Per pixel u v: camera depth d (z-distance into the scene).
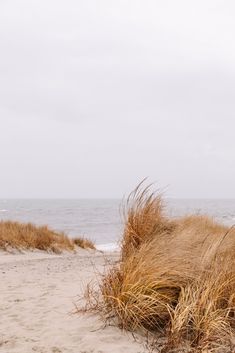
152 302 4.28
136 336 4.12
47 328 4.38
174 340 3.85
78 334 4.16
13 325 4.53
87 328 4.31
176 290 4.59
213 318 4.05
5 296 6.07
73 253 16.92
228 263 4.93
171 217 8.38
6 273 8.91
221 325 4.10
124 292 4.42
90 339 4.02
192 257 5.23
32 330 4.34
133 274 4.54
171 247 5.45
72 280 7.60
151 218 7.38
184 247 5.59
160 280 4.50
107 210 101.19
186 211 10.58
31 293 6.30
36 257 13.88
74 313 4.82
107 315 4.57
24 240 15.73
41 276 8.37
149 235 7.07
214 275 4.66
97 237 32.03
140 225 7.17
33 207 122.19
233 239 6.53
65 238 18.61
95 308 4.76
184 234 6.55
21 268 10.03
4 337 4.16
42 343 3.97
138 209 7.49
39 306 5.33
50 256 14.47
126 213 7.46
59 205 148.75
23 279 7.92
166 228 7.69
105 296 4.66
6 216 67.00
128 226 7.26
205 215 11.60
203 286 4.39
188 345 3.92
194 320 4.08
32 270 9.58
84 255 15.68
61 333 4.21
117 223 51.06
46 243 16.22
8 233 15.84
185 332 4.09
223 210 80.06
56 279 7.83
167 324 4.23
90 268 9.77
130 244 6.91
